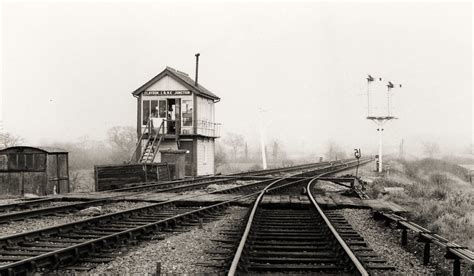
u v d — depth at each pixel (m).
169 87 38.12
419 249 11.09
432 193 24.03
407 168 47.91
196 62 40.88
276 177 32.53
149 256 9.59
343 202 17.94
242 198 19.12
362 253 9.75
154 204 16.19
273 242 10.66
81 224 12.24
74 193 21.08
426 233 10.23
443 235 13.01
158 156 38.06
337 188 29.44
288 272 8.34
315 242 10.68
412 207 18.81
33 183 22.48
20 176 22.58
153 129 38.31
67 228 11.70
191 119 37.66
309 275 8.09
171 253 9.86
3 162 22.73
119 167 25.38
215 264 8.78
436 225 14.12
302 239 11.13
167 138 37.03
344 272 8.30
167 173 29.62
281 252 9.69
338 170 43.56
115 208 16.67
